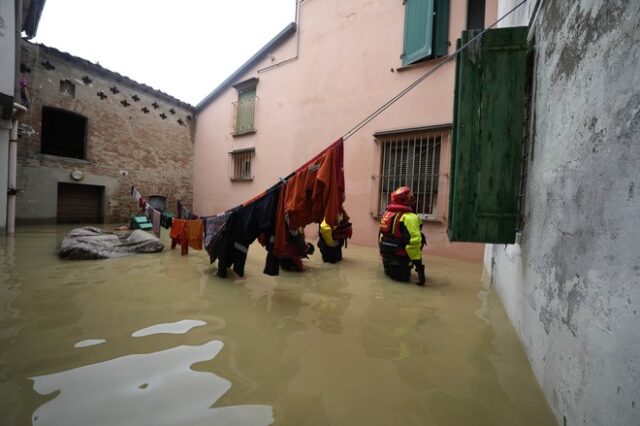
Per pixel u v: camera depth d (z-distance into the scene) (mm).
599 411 977
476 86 2283
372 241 6465
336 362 1824
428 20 5664
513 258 2480
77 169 8672
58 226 7930
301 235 4238
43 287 3008
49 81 8086
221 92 10711
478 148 2281
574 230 1254
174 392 1482
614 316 927
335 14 7367
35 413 1299
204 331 2189
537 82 1993
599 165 1070
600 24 1117
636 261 839
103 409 1343
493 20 5203
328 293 3234
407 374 1710
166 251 5203
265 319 2461
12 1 4703
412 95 6031
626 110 919
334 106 7305
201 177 11438
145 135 10273
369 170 6570
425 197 5727
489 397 1509
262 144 9148
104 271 3717
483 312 2713
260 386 1560
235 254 3631
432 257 5445
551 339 1452
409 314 2660
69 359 1741
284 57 8555
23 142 7711
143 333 2111
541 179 1770
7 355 1760
